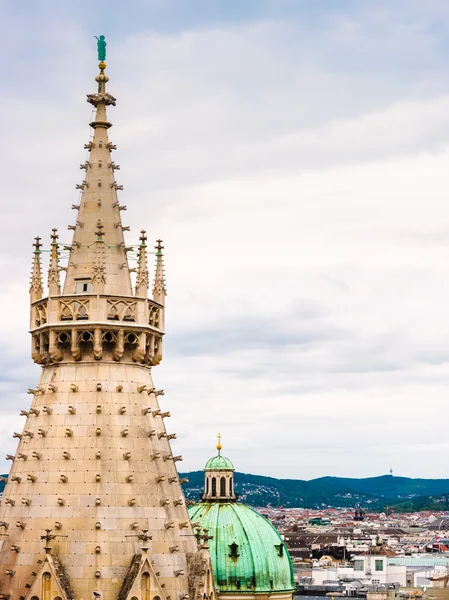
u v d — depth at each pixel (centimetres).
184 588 8525
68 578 8138
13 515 8500
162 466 8725
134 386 8769
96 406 8581
